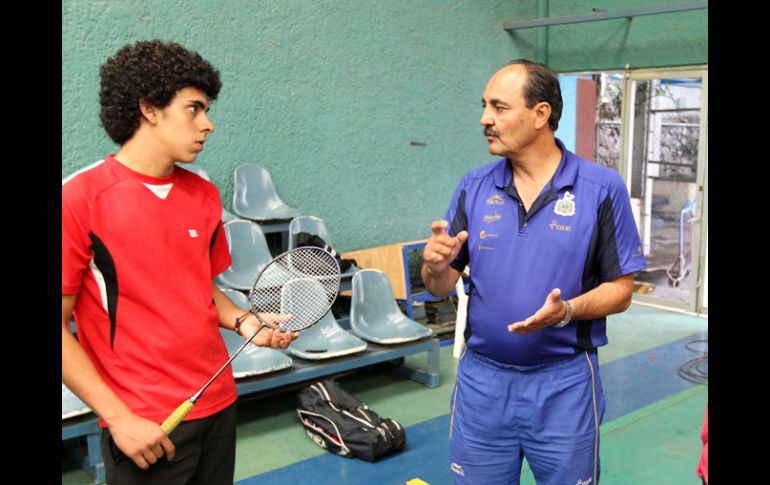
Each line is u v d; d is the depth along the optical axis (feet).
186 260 5.76
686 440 13.28
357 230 21.44
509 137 6.44
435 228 6.15
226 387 6.09
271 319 6.49
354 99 20.77
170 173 5.80
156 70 5.38
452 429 7.30
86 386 5.18
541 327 6.04
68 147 16.11
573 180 6.53
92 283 5.45
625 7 23.34
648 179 24.39
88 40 16.08
